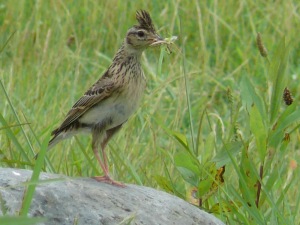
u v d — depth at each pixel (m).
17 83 17.34
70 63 18.20
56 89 17.42
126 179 12.88
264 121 11.61
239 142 11.59
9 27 20.25
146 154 14.05
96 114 11.23
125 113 11.32
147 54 19.41
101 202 9.84
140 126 15.47
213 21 21.02
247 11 21.78
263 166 11.59
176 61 17.30
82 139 15.25
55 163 13.58
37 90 16.75
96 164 13.44
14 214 9.24
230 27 20.42
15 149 13.41
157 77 17.36
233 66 19.83
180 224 10.09
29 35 19.59
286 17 20.84
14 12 20.89
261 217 10.98
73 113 11.28
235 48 20.59
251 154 13.22
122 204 9.98
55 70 18.06
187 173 11.63
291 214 11.74
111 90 11.12
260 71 19.06
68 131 11.42
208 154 11.80
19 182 9.63
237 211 11.32
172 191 11.92
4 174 9.77
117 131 11.50
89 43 20.19
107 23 20.70
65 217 9.46
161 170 13.48
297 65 19.84
